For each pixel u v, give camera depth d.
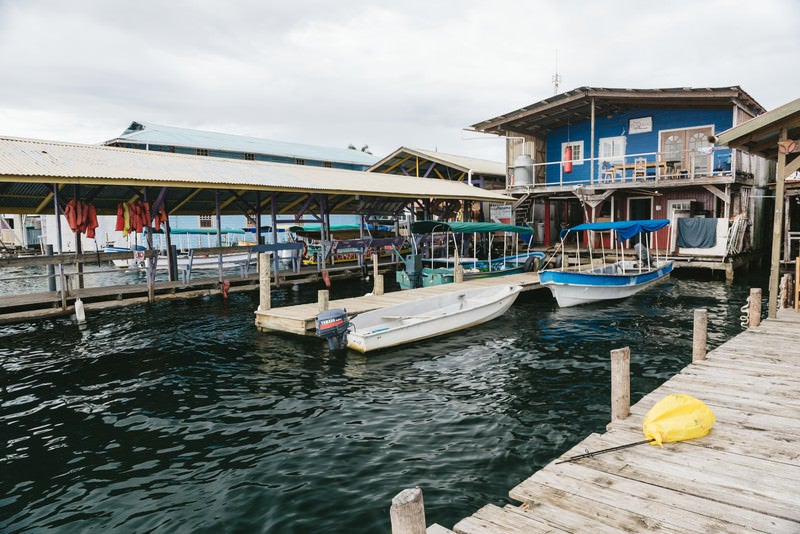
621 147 25.78
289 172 22.25
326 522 5.06
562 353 10.95
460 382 9.20
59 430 7.39
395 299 15.08
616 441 5.06
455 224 19.98
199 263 28.52
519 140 28.62
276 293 19.78
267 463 6.29
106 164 15.88
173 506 5.43
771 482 4.20
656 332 12.65
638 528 3.63
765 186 27.22
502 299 14.15
